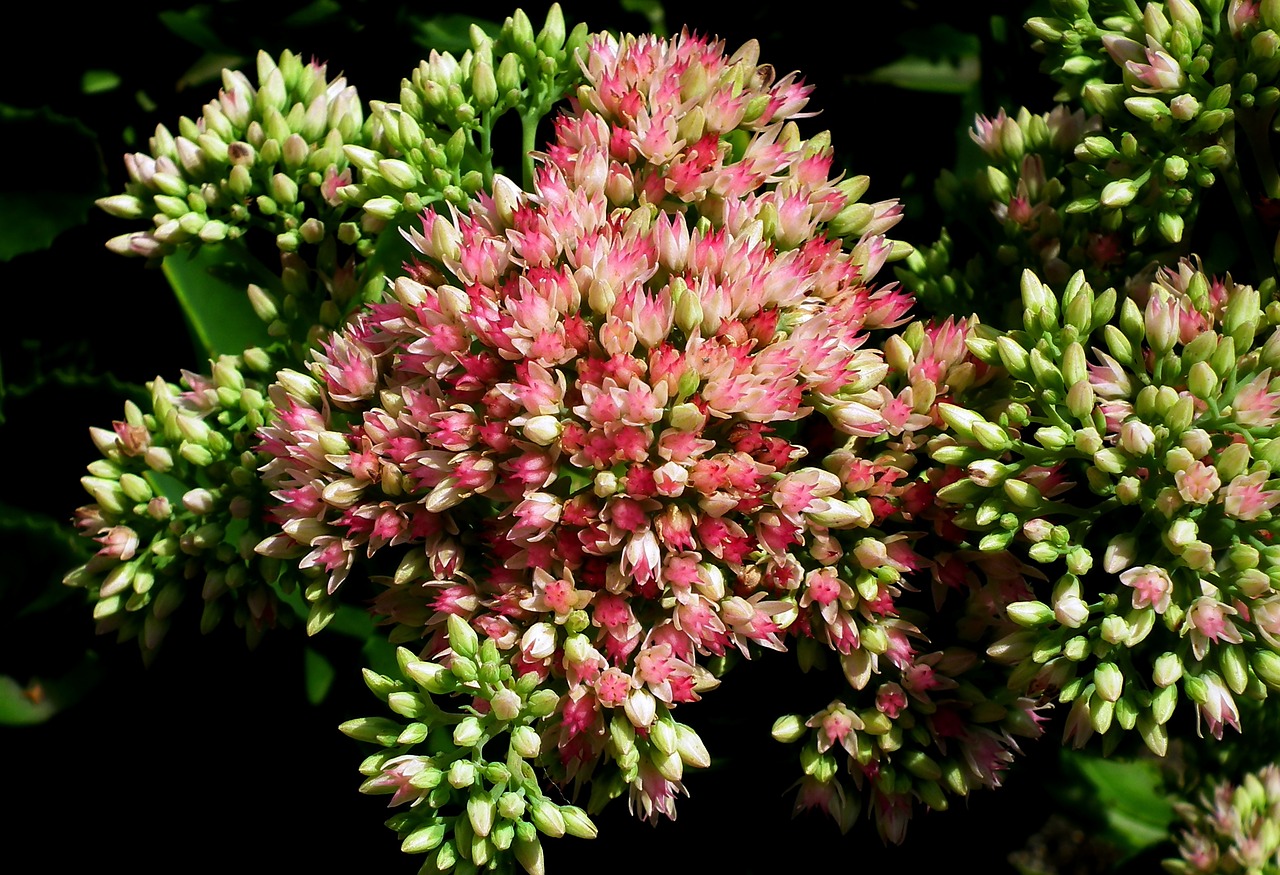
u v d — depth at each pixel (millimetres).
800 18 412
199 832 384
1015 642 323
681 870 373
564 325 316
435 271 333
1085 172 356
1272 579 314
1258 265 350
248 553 349
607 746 320
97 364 407
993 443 323
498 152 402
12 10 397
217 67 406
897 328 376
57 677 381
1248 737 389
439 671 312
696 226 333
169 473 354
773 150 346
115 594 353
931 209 411
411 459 322
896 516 339
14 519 380
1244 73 339
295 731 387
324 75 368
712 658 338
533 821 312
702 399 317
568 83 359
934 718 341
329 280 359
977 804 388
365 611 376
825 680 349
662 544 317
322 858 383
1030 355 327
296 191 356
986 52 412
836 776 347
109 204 360
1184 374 326
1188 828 397
